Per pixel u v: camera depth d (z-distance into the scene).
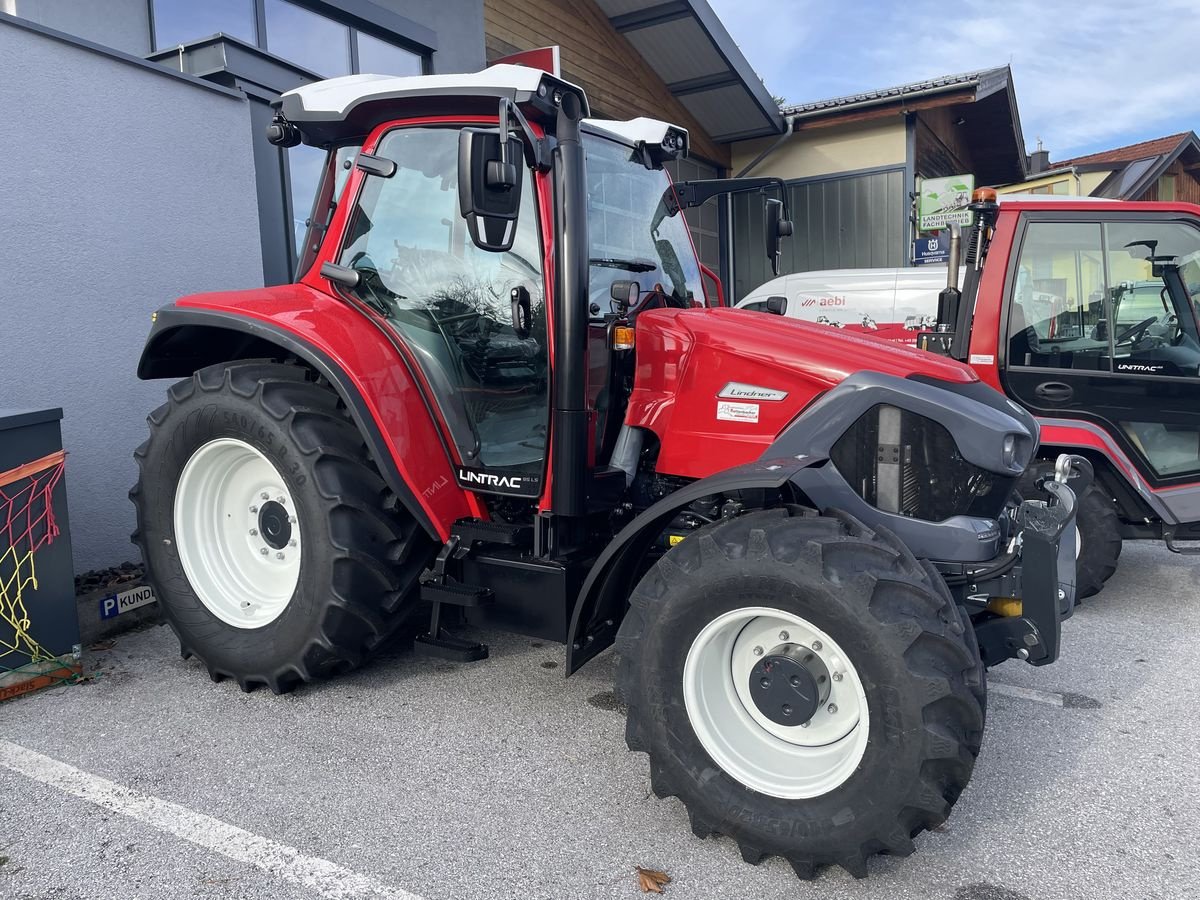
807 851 2.15
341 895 2.11
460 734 2.94
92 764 2.72
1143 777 2.69
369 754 2.79
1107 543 4.12
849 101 11.05
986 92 10.73
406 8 6.88
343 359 3.00
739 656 2.39
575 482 2.77
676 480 2.95
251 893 2.11
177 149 4.70
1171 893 2.12
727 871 2.22
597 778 2.66
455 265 3.03
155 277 4.61
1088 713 3.14
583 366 2.75
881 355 2.66
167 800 2.52
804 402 2.63
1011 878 2.19
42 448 3.23
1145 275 4.13
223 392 3.15
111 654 3.64
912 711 2.02
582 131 3.08
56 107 4.13
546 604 2.90
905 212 11.30
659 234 3.40
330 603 2.99
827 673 2.26
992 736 2.97
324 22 6.27
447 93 2.81
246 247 5.11
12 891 2.11
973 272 4.43
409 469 3.02
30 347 4.07
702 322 2.84
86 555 4.32
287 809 2.47
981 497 2.54
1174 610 4.27
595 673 3.46
